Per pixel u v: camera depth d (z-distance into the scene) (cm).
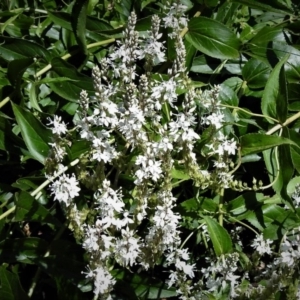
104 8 60
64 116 55
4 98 54
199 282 44
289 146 47
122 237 42
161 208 39
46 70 54
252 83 55
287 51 55
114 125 40
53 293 51
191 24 53
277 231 48
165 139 40
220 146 44
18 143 51
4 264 45
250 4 54
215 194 50
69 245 47
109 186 44
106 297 41
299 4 63
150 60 45
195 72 56
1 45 55
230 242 45
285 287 44
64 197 40
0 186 51
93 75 39
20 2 62
